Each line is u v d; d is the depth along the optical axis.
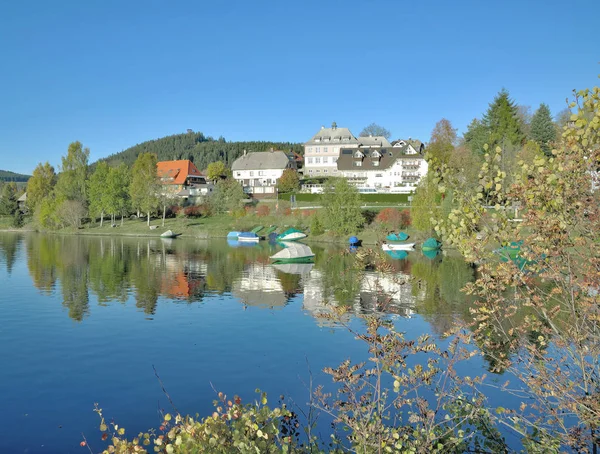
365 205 90.94
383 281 36.44
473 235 7.78
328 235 75.12
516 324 16.62
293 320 26.59
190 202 112.56
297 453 9.08
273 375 18.62
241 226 88.75
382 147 130.00
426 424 8.45
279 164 135.25
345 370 8.35
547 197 7.14
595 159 6.71
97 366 19.56
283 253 53.44
